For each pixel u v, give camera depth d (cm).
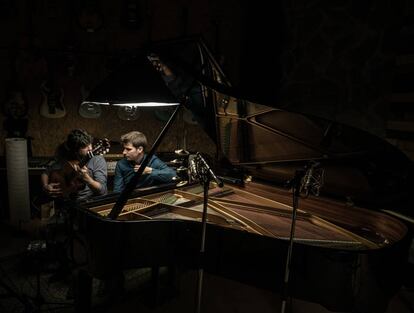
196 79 245
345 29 428
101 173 341
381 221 268
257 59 549
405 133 354
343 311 207
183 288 332
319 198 298
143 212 276
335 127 229
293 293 216
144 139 341
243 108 268
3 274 338
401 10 363
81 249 371
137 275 348
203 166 215
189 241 237
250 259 223
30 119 506
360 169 258
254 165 330
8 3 466
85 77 516
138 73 260
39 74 496
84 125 530
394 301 326
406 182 237
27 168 434
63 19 496
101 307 295
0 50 478
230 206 310
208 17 552
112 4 509
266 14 528
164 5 529
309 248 207
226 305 308
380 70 390
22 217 439
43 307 290
